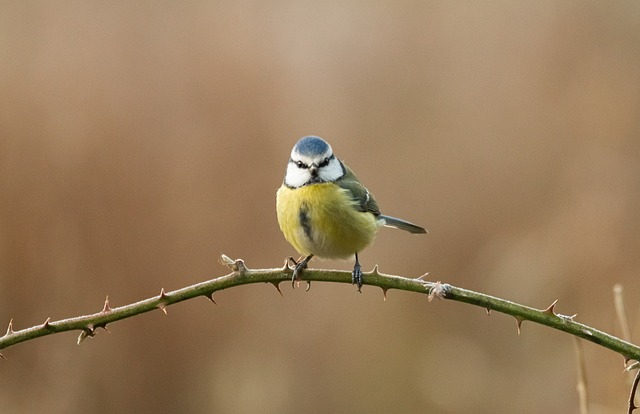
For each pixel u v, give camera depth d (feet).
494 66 53.57
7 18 47.83
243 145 45.21
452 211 47.37
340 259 29.94
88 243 42.01
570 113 50.93
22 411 38.34
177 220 42.93
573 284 42.24
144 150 44.01
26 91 44.14
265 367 40.47
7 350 39.68
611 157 48.47
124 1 49.78
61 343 40.01
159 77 46.14
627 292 41.16
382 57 52.44
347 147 48.83
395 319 43.47
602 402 36.29
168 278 42.22
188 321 41.68
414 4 55.83
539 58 53.67
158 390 40.47
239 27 50.01
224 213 43.62
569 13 55.26
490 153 49.47
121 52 46.68
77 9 49.06
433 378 41.06
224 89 46.44
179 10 50.21
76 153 43.09
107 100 44.70
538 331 42.22
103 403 39.75
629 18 55.21
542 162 48.91
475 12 56.03
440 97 52.08
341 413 40.52
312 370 41.24
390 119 50.31
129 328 41.14
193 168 44.21
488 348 42.63
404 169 49.01
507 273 43.32
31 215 41.78
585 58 53.42
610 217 44.14
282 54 50.24
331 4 55.21
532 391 39.55
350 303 43.68
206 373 40.55
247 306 42.63
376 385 41.45
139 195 43.09
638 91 50.83
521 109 51.70
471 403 40.22
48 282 41.06
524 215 46.29
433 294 19.89
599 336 19.33
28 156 42.60
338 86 50.21
